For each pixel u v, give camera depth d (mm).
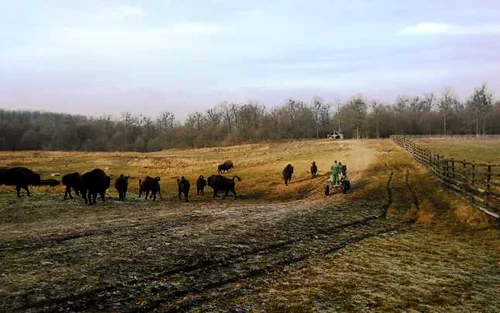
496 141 71375
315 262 10406
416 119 131125
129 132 146250
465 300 8102
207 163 55312
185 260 10070
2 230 13453
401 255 11312
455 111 135250
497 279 9391
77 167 52750
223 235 12789
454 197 19641
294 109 142125
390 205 19547
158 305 7371
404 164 37719
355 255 11180
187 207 20812
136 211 18656
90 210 18672
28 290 7863
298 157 52625
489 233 13539
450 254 11445
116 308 7180
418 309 7629
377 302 7891
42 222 15234
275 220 15586
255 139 133750
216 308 7324
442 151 45938
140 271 9164
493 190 17703
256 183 32969
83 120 190875
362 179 29562
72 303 7332
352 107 127750
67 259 9945
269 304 7590
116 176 42094
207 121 151625
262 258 10555
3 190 24656
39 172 47000
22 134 136125
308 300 7852
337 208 18938
